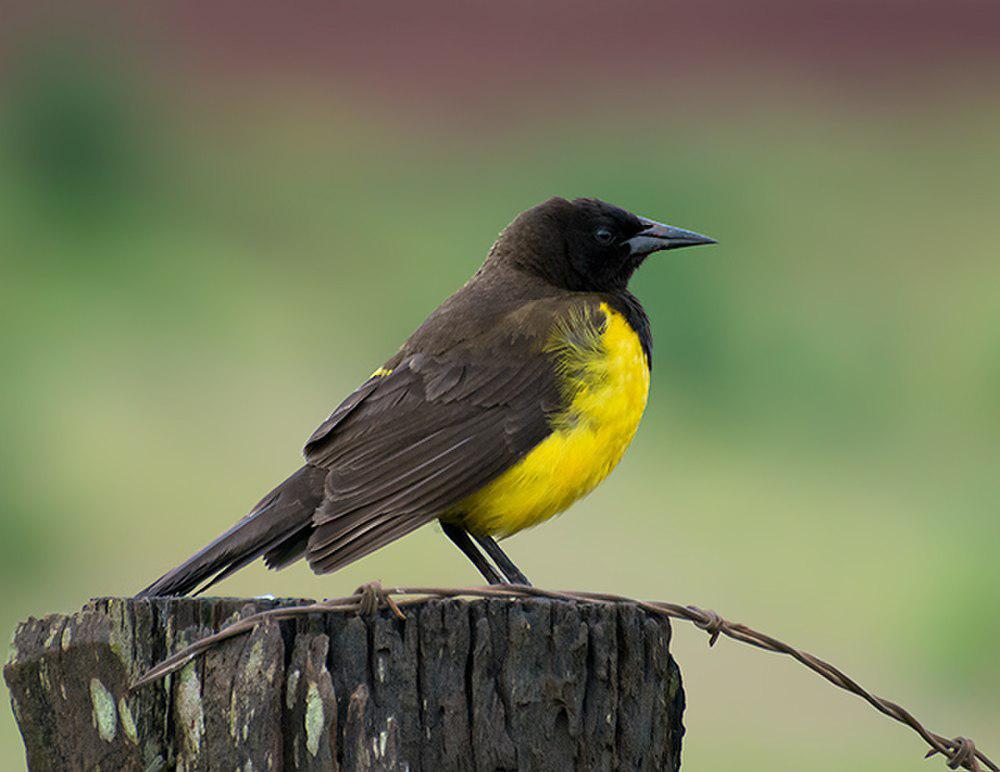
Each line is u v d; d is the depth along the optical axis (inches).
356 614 220.1
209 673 217.6
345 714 216.4
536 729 222.7
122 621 224.1
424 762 218.5
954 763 252.8
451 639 221.0
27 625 225.1
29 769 222.7
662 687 233.9
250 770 214.2
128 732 220.7
